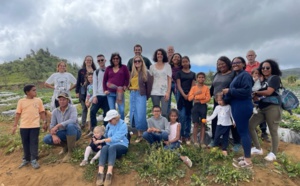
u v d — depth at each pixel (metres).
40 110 5.82
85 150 5.86
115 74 6.29
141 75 6.11
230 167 4.96
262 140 6.51
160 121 5.87
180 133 6.14
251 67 6.89
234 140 6.05
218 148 5.63
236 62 4.87
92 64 7.43
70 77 7.48
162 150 5.29
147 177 4.84
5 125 9.41
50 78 7.28
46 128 5.96
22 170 5.54
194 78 6.37
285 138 7.02
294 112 11.44
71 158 5.72
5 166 5.86
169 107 6.68
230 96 4.98
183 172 4.91
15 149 6.58
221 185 4.56
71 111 5.90
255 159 5.32
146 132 5.71
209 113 9.80
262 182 4.61
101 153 5.07
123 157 5.55
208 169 4.91
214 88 5.81
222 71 5.62
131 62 7.05
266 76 5.25
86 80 7.30
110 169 4.89
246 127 4.92
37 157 5.71
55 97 7.18
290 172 4.92
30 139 5.63
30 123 5.58
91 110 6.73
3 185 5.01
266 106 5.20
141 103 6.15
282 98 5.19
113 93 6.36
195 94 5.94
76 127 5.87
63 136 5.77
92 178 5.02
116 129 5.39
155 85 6.26
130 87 6.29
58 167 5.46
